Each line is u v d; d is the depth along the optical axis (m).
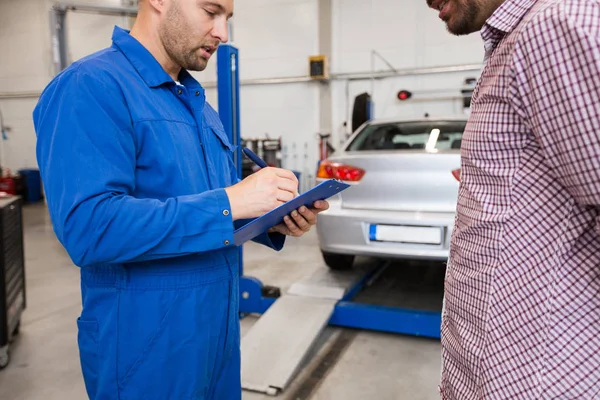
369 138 3.21
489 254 0.81
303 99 7.73
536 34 0.68
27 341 2.69
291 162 7.92
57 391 2.14
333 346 2.59
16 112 9.97
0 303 2.35
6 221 2.49
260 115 8.03
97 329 0.92
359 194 2.79
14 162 10.16
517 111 0.74
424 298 3.33
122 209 0.79
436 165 2.60
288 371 2.12
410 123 3.25
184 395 0.94
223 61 2.77
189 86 1.07
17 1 9.48
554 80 0.66
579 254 0.72
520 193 0.77
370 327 2.67
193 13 0.93
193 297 0.94
